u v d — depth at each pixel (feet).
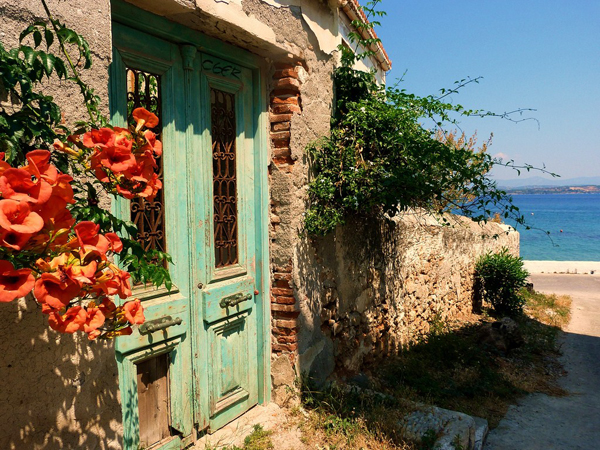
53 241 4.05
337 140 15.01
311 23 13.74
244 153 12.46
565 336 27.96
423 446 11.69
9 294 3.53
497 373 19.39
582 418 16.17
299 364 13.43
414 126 15.23
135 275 6.59
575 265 62.85
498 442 14.20
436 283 26.25
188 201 10.52
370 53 16.83
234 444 11.19
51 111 5.90
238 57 11.85
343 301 16.15
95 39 6.82
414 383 16.99
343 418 12.76
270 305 13.24
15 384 6.03
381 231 19.35
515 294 33.45
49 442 6.40
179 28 10.01
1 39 5.69
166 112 9.93
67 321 4.33
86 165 5.33
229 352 12.01
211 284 11.33
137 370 9.62
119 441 7.34
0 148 5.19
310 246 13.99
